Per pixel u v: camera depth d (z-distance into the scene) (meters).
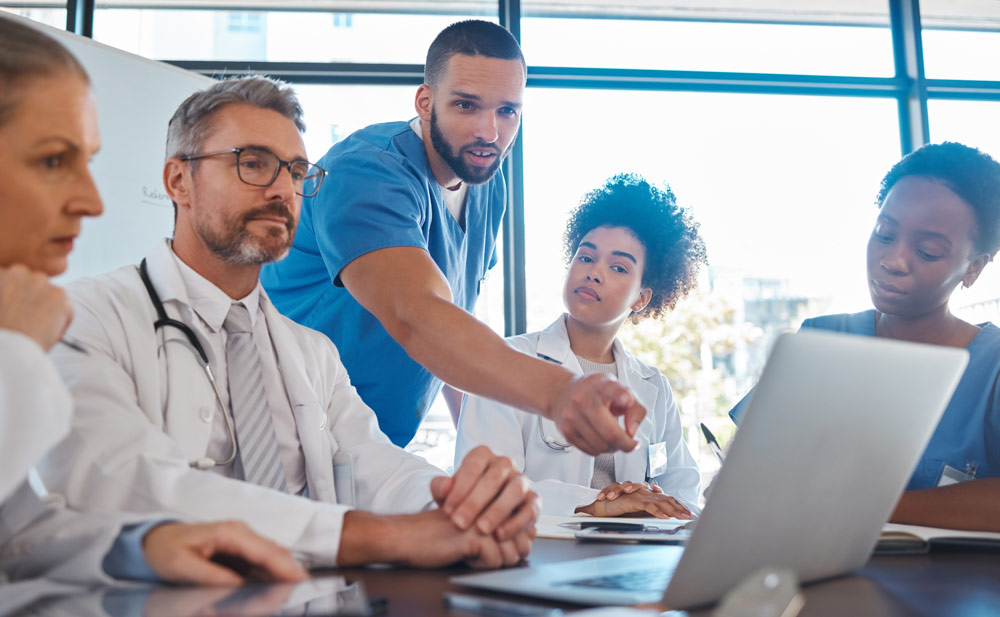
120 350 0.97
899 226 1.48
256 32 3.12
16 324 0.58
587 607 0.52
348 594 0.54
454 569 0.74
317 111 3.14
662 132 3.29
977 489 1.05
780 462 0.51
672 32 3.34
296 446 1.11
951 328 1.51
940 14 3.47
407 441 1.84
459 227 1.83
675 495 1.87
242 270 1.12
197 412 1.00
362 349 1.70
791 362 0.48
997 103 3.45
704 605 0.51
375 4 3.19
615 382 0.85
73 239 0.71
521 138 3.17
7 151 0.66
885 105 3.46
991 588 0.62
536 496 0.81
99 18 3.04
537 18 3.27
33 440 0.54
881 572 0.71
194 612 0.47
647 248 1.94
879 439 0.59
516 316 3.06
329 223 1.42
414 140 1.71
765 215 3.33
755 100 3.36
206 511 0.73
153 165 2.05
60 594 0.55
